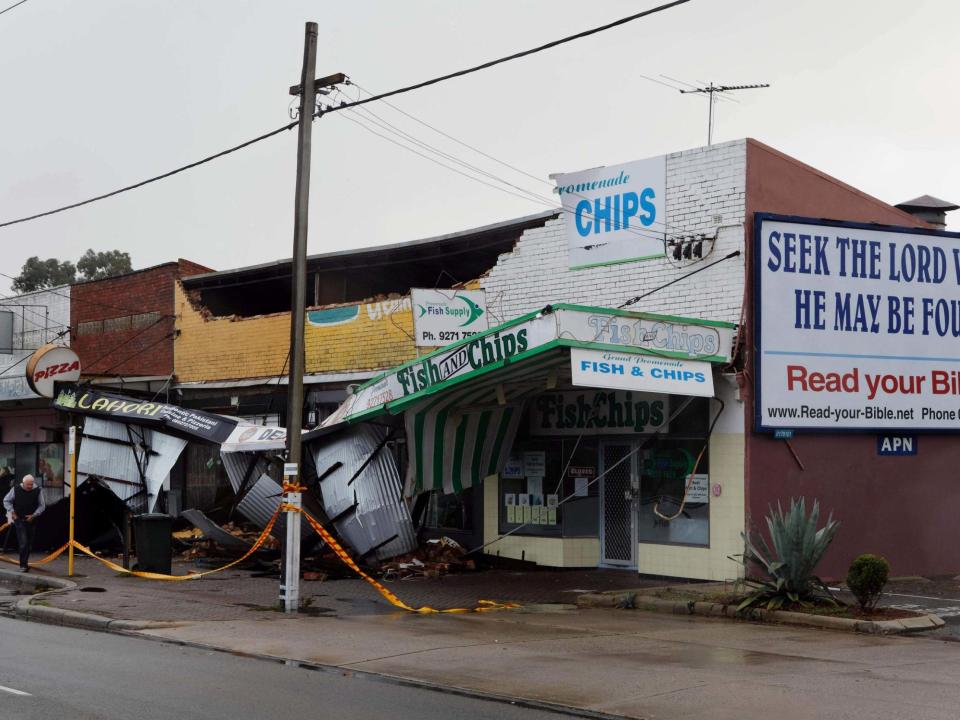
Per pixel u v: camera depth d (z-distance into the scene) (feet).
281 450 67.15
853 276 61.36
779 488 58.95
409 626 44.73
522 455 68.90
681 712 28.32
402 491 64.64
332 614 48.73
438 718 27.32
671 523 61.16
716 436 59.06
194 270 92.27
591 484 65.77
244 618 46.80
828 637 42.96
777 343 58.95
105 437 77.51
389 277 87.92
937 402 63.52
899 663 36.42
